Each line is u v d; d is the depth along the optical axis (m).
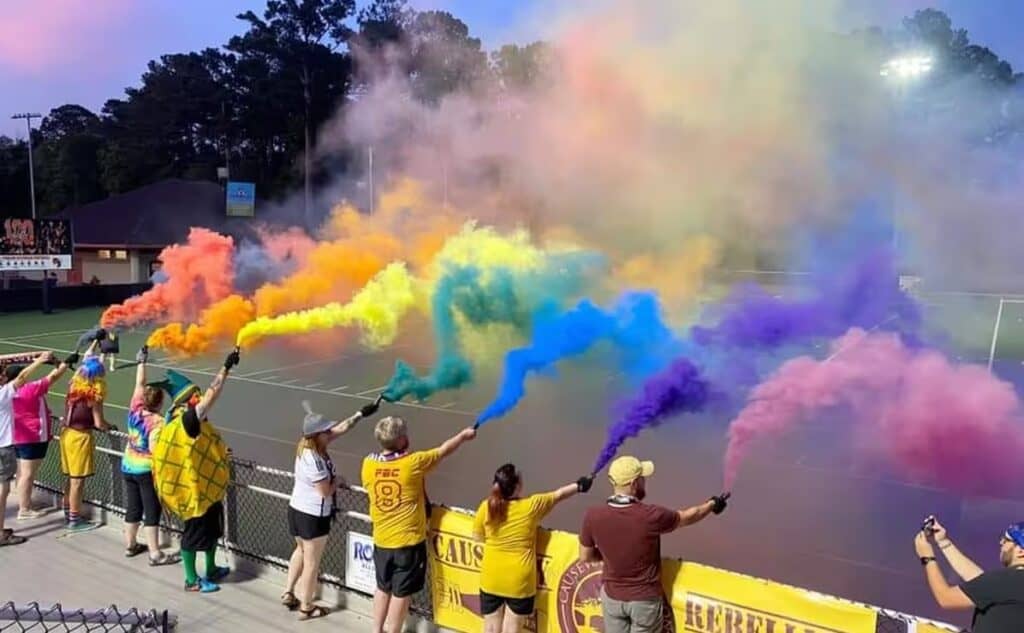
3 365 8.03
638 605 4.30
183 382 7.08
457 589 5.45
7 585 6.40
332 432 5.87
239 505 7.45
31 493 8.02
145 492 6.79
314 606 5.93
